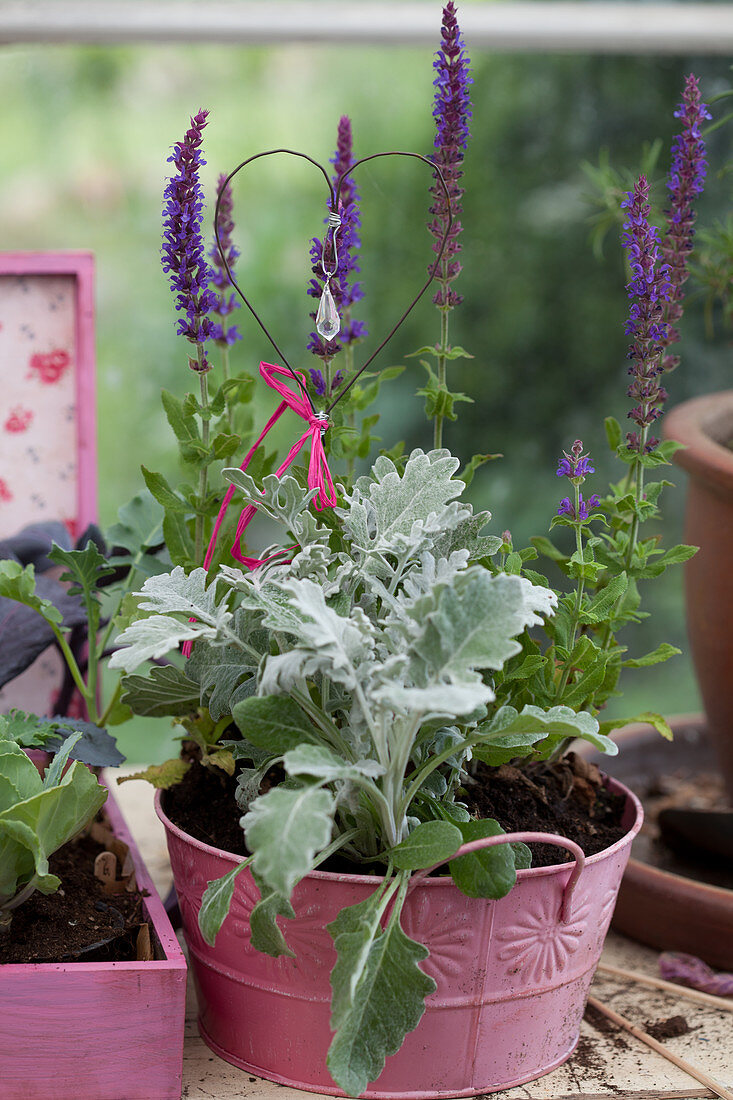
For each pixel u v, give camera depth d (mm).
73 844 925
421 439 2867
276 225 3074
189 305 797
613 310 2852
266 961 699
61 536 1062
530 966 708
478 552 757
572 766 891
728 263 1188
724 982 885
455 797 791
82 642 1029
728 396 1285
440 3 1327
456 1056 709
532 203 2836
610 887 754
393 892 647
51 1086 676
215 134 3088
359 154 3035
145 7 1244
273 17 1262
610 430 889
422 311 2865
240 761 835
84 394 1128
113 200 3125
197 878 736
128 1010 678
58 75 3096
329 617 658
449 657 627
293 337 3014
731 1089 749
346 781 663
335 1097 713
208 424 833
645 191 798
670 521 2695
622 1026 840
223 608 727
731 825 1049
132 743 2512
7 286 1115
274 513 751
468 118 816
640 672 2748
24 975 665
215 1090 717
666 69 2740
